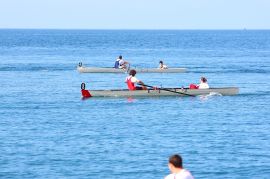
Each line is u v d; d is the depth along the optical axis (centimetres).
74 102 12619
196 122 10112
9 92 14575
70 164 7081
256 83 17525
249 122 10175
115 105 12131
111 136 8769
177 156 4109
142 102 12594
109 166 7006
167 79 18838
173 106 12044
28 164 7075
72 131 9162
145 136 8794
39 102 12638
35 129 9312
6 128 9381
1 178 6481
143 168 6925
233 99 13300
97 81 17850
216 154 7656
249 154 7669
